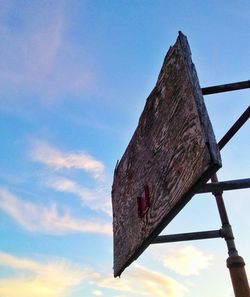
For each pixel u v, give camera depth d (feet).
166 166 6.35
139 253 8.37
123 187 10.24
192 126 5.24
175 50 6.40
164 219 6.31
